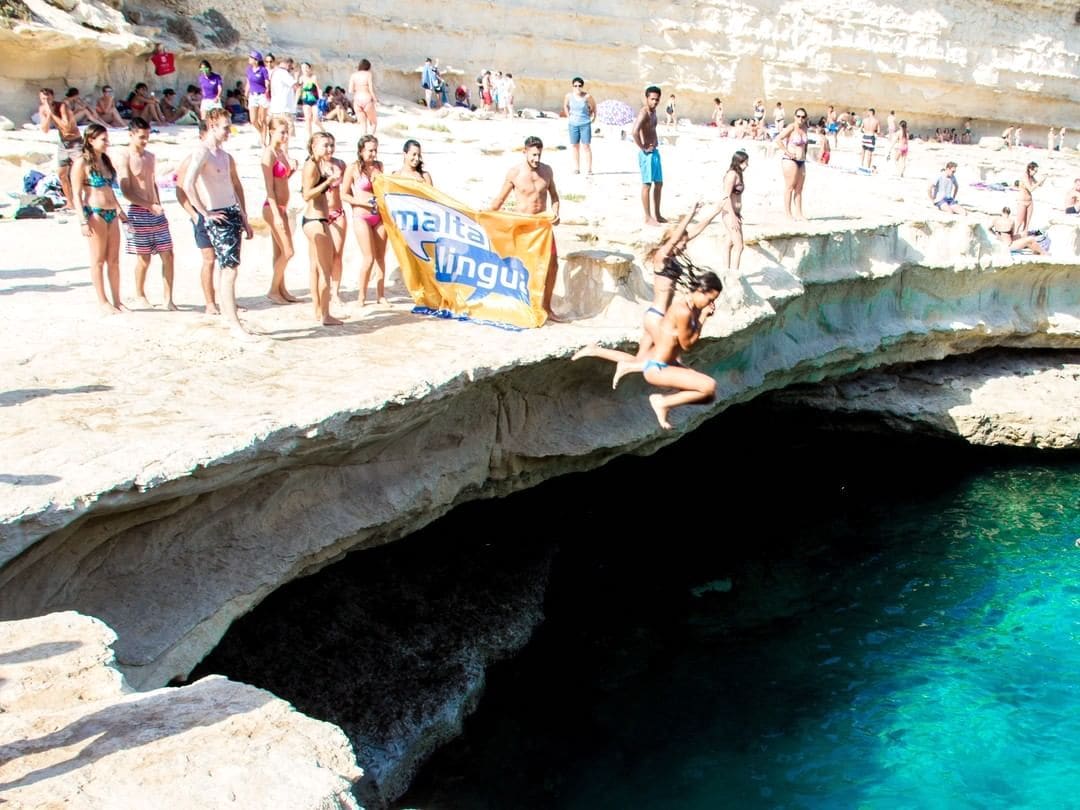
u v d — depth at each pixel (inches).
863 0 1811.0
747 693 534.9
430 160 879.7
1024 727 507.5
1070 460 889.5
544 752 486.3
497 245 509.7
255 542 378.3
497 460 501.4
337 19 1327.5
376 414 382.3
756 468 857.5
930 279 800.9
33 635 249.9
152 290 536.7
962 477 848.9
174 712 221.9
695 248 592.4
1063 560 692.7
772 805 453.1
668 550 686.5
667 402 384.8
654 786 465.1
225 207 444.8
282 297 526.3
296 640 496.4
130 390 386.6
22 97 937.5
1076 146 2076.8
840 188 984.3
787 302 635.5
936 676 552.7
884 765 479.5
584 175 842.2
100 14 1008.2
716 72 1702.8
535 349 466.3
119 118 959.0
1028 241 872.9
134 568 343.3
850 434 902.4
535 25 1523.1
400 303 537.6
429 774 469.1
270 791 195.9
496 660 545.3
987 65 1952.5
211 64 1144.8
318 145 467.2
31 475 304.5
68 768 198.4
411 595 557.6
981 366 922.1
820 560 687.7
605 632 585.3
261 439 341.7
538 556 638.5
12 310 481.1
